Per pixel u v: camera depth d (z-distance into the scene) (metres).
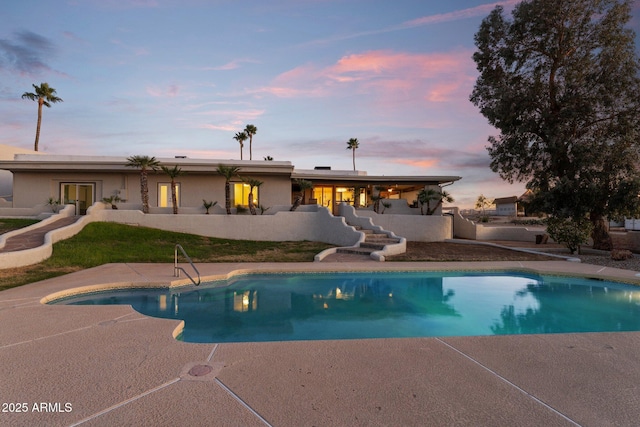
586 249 17.61
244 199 22.45
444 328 6.53
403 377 3.40
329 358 3.89
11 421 2.55
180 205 21.94
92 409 2.73
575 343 4.49
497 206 56.34
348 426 2.53
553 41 18.00
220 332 6.15
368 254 14.12
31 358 3.80
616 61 16.39
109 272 10.31
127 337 4.54
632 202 15.33
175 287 9.02
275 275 10.89
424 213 24.84
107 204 19.67
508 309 7.86
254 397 2.96
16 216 19.06
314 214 18.44
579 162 16.73
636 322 6.89
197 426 2.51
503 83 18.81
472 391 3.12
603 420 2.65
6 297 6.97
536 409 2.81
